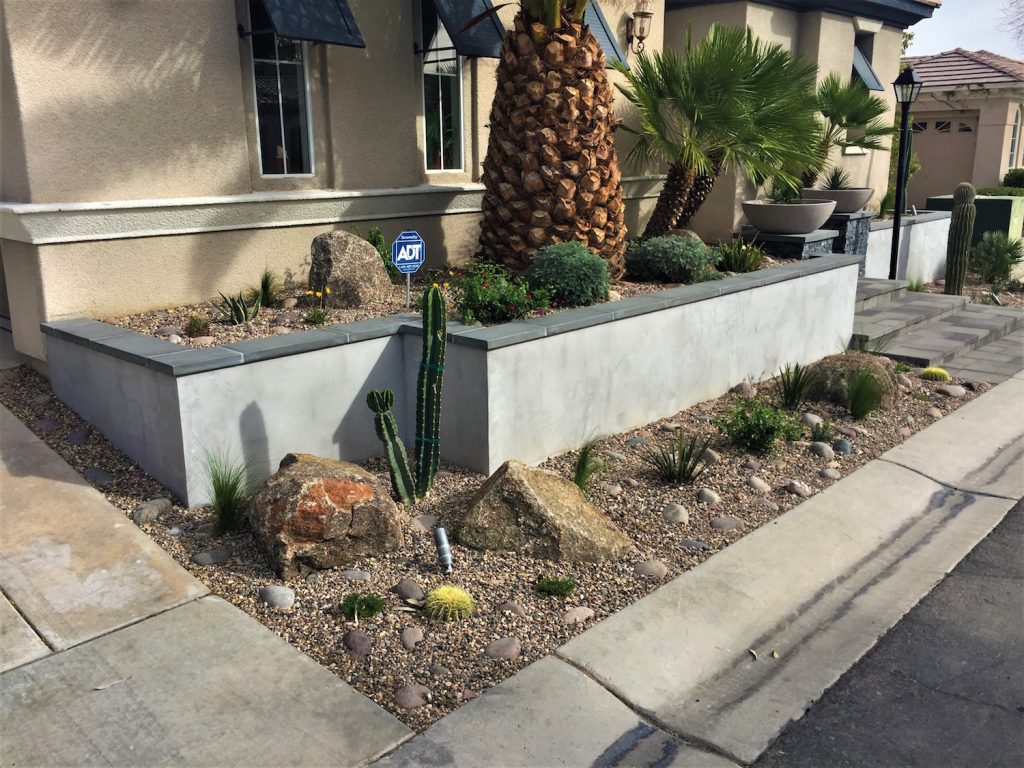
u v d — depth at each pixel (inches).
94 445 237.3
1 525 196.9
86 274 258.7
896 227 506.3
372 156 327.0
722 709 149.3
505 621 168.7
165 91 267.6
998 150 840.9
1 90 246.5
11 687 144.9
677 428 281.3
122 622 164.2
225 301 266.8
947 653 168.1
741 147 377.4
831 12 509.7
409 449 253.3
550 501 197.8
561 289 276.8
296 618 167.3
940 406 321.7
